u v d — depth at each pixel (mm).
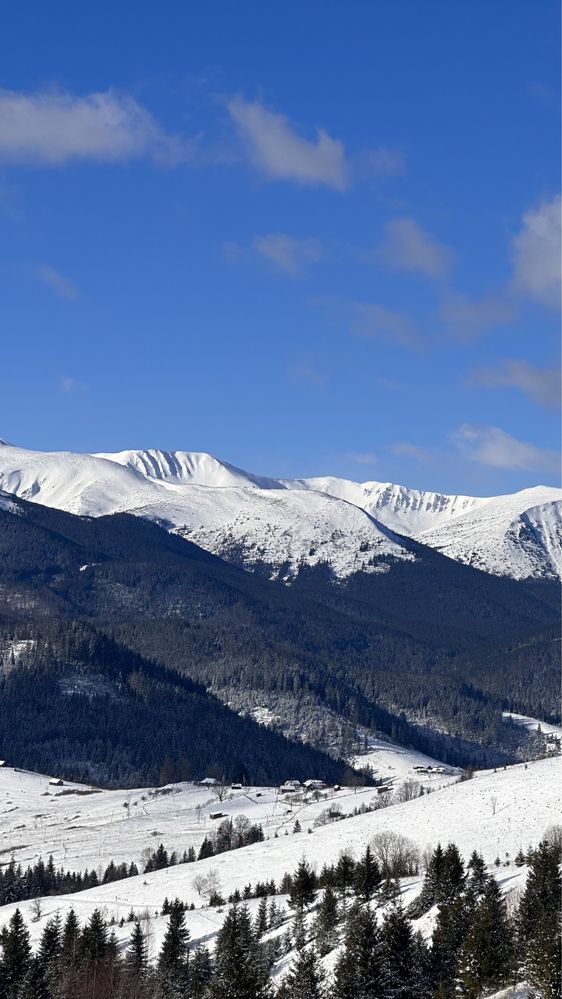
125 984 127688
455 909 111812
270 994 106875
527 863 140375
